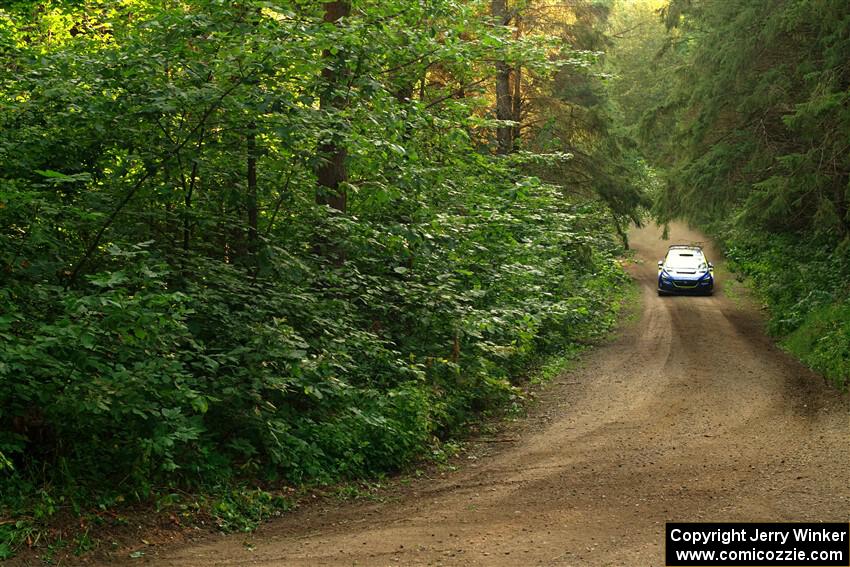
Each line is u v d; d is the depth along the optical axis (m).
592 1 25.52
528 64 14.91
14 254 7.77
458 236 13.01
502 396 13.20
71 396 6.59
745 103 20.88
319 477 8.49
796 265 24.64
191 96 8.45
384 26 10.14
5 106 8.90
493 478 8.95
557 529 6.82
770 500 7.45
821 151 18.97
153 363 7.18
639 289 30.83
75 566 5.75
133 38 9.19
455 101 13.74
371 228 11.06
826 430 10.37
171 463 7.11
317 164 9.86
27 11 11.64
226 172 9.84
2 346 6.51
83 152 9.14
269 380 8.38
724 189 21.88
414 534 6.83
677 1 26.02
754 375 14.79
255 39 8.64
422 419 10.14
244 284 9.50
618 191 25.27
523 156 17.27
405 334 12.83
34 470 6.69
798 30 20.53
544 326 18.59
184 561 6.04
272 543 6.62
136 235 9.29
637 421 11.44
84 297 6.65
